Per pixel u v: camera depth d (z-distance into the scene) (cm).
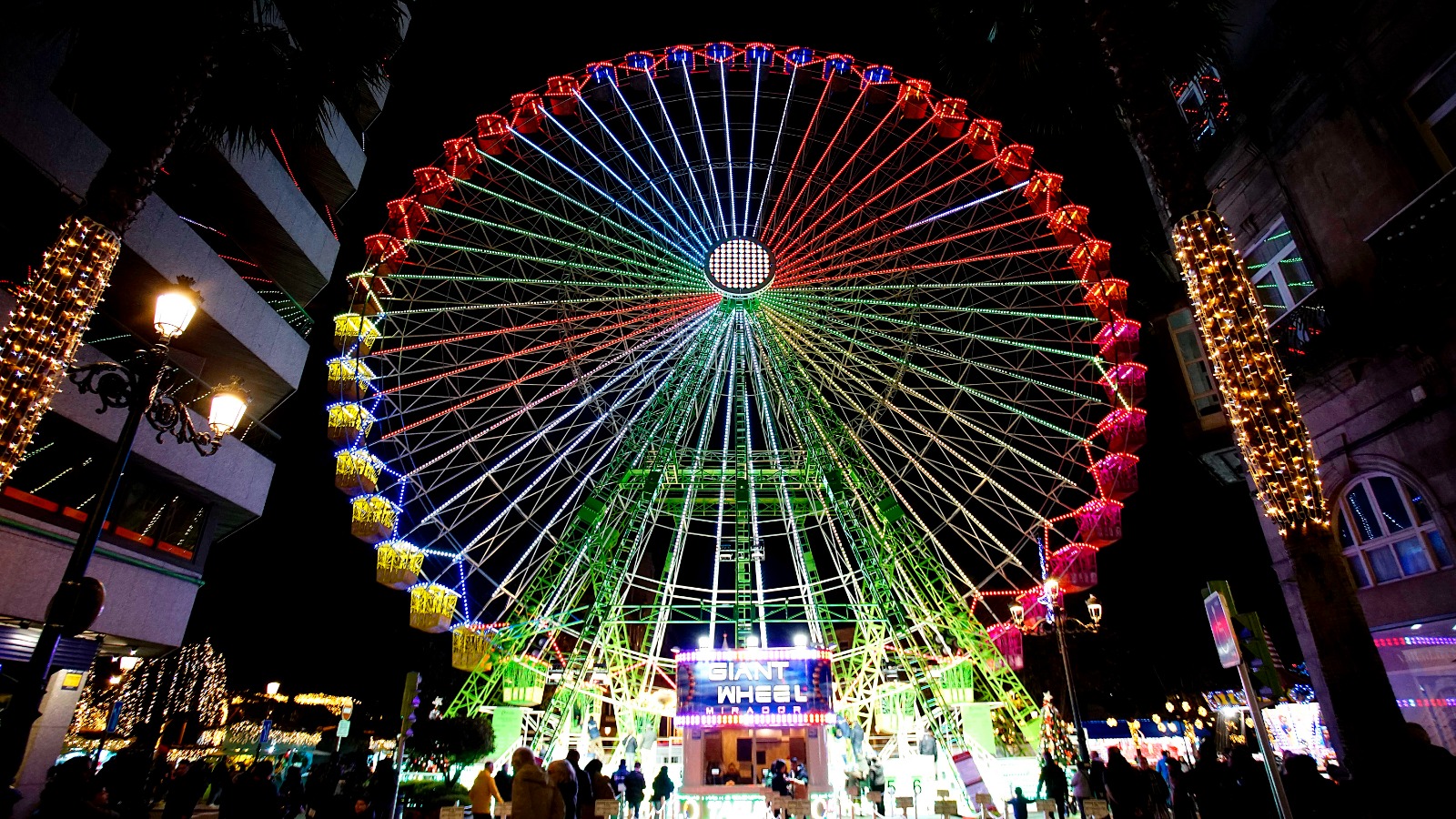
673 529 3062
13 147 1653
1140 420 2362
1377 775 1011
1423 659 1661
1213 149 2219
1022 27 1638
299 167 3014
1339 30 1777
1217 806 1365
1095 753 2117
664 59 3027
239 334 2425
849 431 2872
